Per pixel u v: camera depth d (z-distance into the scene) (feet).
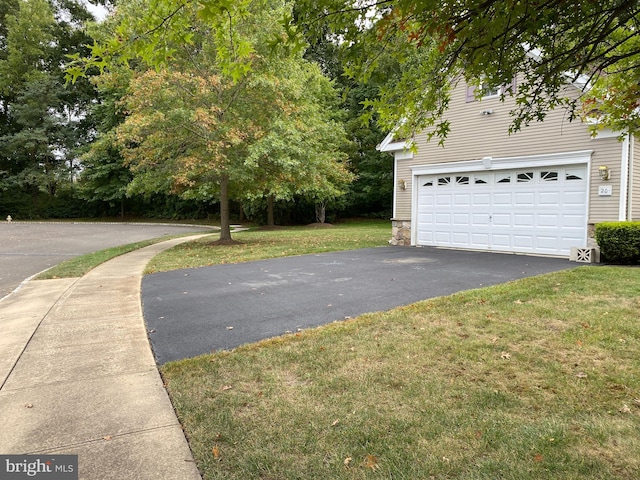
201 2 6.92
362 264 29.01
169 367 11.32
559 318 14.62
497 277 23.00
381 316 15.51
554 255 31.71
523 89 9.44
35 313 17.47
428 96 9.95
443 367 10.88
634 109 11.50
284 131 39.45
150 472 6.96
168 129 38.50
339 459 7.22
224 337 13.83
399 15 7.18
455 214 37.91
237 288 21.63
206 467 7.09
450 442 7.63
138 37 7.52
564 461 7.02
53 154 106.73
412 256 33.06
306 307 17.39
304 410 8.89
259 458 7.29
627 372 10.28
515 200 33.78
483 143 35.14
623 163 28.14
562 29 7.74
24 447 7.70
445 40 7.72
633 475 6.65
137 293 21.03
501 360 11.20
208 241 48.85
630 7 7.10
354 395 9.50
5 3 104.27
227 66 8.43
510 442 7.57
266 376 10.64
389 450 7.44
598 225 27.40
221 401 9.37
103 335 14.26
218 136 38.50
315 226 81.41
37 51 103.60
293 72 44.45
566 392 9.37
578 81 28.55
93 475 6.88
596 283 20.02
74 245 49.80
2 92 104.01
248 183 44.42
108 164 97.25
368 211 98.37
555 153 31.07
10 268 32.30
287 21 7.44
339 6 7.18
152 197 109.91
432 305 16.80
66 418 8.73
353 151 84.69
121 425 8.43
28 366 11.57
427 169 39.37
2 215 105.60
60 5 109.09
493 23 7.12
